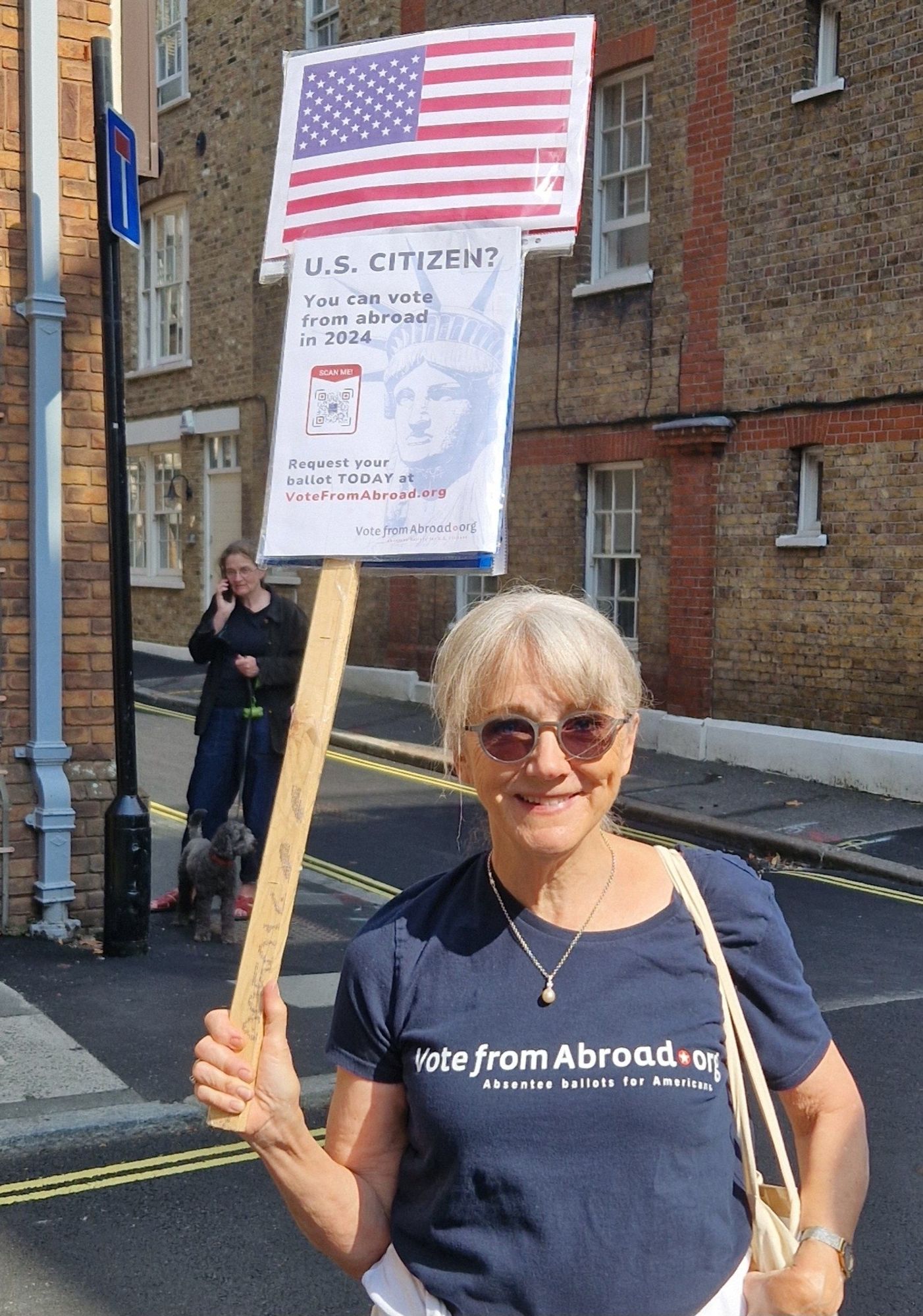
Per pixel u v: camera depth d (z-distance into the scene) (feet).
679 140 43.04
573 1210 5.87
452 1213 6.01
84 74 22.94
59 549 23.13
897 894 29.63
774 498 40.68
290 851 6.48
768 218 40.37
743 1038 6.25
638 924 6.26
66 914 23.43
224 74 63.41
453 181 7.85
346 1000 6.43
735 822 35.24
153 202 69.87
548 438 48.57
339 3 57.16
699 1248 5.93
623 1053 5.98
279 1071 6.09
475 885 6.47
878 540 37.83
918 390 36.52
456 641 6.41
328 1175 6.19
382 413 7.75
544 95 7.82
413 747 45.93
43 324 22.70
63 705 23.45
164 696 56.75
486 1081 5.97
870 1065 18.40
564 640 6.13
